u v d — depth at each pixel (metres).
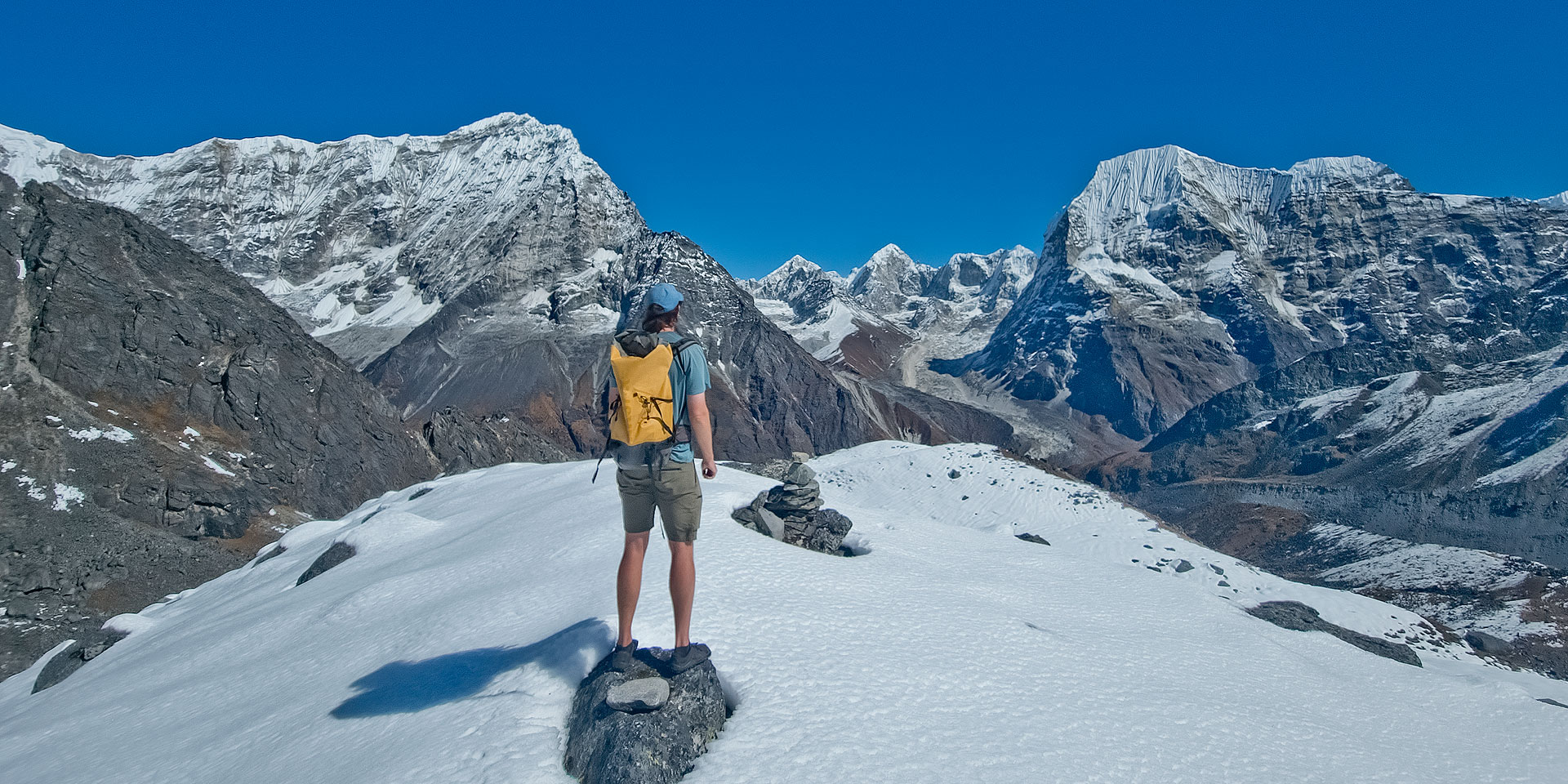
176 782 6.06
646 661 5.60
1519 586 63.50
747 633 6.57
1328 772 5.69
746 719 5.19
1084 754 5.16
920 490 53.19
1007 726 5.43
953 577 11.03
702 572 8.60
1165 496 155.50
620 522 12.47
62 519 40.75
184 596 25.33
